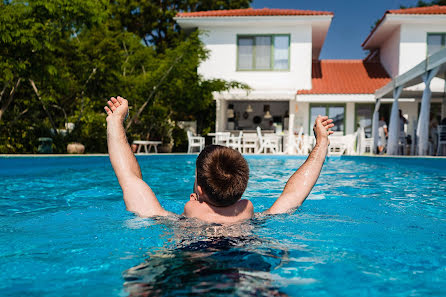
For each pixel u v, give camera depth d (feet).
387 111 59.52
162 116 55.06
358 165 31.99
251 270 4.76
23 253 5.77
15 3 32.17
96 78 42.37
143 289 4.24
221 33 61.57
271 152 57.57
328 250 5.91
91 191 14.69
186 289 4.17
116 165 7.93
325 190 15.56
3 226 7.77
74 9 33.68
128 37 51.52
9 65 31.14
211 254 5.34
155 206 7.50
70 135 40.55
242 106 75.92
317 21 58.23
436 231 7.43
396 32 59.47
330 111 60.13
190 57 51.11
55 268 5.08
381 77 63.57
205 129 60.95
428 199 12.77
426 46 57.41
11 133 36.47
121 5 81.97
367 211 9.97
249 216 7.09
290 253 5.65
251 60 61.57
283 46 60.95
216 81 55.88
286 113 71.67
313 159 8.52
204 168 6.40
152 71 51.60
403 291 4.38
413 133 45.06
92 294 4.21
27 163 23.95
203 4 92.58
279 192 15.07
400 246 6.24
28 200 12.17
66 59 40.93
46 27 33.78
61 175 21.42
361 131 48.80
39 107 40.47
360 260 5.45
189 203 7.01
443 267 5.22
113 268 5.02
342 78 64.34
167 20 88.07
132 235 6.48
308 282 4.54
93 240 6.48
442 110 56.08
